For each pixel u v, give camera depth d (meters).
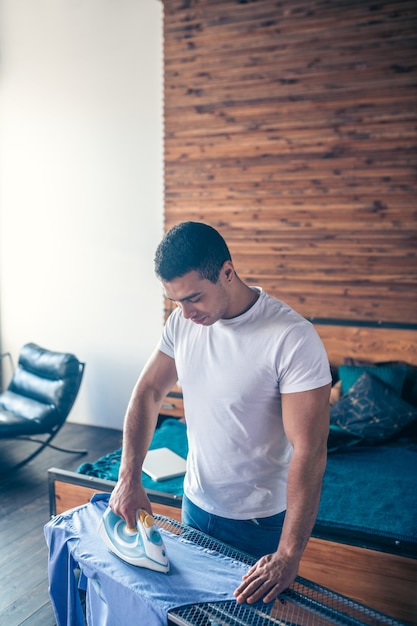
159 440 3.21
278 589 1.26
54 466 3.76
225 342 1.48
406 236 3.59
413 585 2.07
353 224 3.70
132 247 4.34
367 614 1.28
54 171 4.54
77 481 2.55
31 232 4.70
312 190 3.76
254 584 1.27
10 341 4.93
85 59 4.31
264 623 1.20
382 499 2.41
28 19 4.46
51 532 1.59
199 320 1.44
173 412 4.12
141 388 1.70
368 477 2.67
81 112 4.38
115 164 4.32
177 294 1.38
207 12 3.86
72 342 4.66
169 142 4.09
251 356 1.44
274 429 1.48
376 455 2.97
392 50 3.48
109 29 4.20
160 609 1.24
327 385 1.40
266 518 1.51
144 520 1.40
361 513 2.27
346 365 3.68
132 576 1.35
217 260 1.38
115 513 1.52
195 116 3.99
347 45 3.57
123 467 1.58
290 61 3.70
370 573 2.13
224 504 1.53
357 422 3.24
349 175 3.67
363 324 3.73
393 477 2.67
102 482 2.49
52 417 3.73
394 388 3.42
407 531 2.11
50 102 4.48
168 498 2.38
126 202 4.32
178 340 1.59
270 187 3.86
